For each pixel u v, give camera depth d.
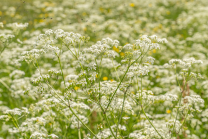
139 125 4.15
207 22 11.12
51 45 3.45
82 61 3.32
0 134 4.91
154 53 8.73
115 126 3.80
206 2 14.30
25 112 4.00
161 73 6.62
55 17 11.50
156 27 11.20
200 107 5.54
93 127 4.90
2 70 7.19
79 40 3.41
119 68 3.86
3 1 14.97
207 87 5.75
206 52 8.45
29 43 7.64
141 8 14.32
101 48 3.23
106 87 3.53
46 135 3.73
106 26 11.47
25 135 3.88
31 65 6.96
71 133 4.77
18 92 5.15
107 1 14.88
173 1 15.95
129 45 3.38
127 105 3.70
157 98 3.84
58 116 4.32
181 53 8.40
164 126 3.95
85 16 12.19
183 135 4.45
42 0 15.59
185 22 10.98
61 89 6.09
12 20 11.50
